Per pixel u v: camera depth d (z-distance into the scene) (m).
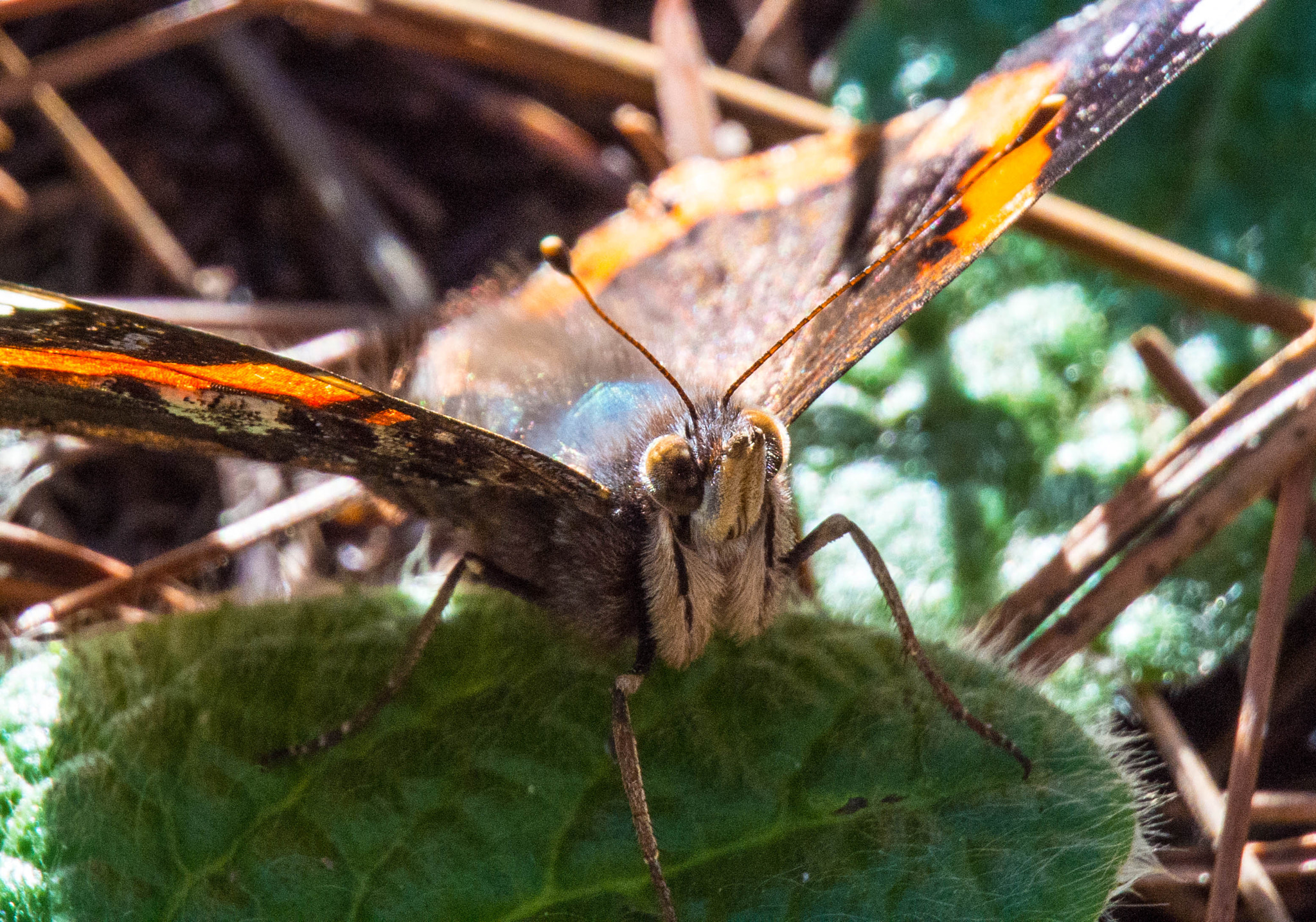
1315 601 0.23
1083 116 0.22
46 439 0.23
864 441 0.23
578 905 0.22
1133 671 0.23
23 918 0.22
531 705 0.22
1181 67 0.22
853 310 0.22
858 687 0.22
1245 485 0.22
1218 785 0.23
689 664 0.22
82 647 0.22
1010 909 0.22
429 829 0.22
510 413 0.22
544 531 0.22
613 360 0.22
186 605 0.23
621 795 0.22
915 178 0.22
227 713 0.22
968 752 0.22
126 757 0.22
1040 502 0.23
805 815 0.22
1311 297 0.23
